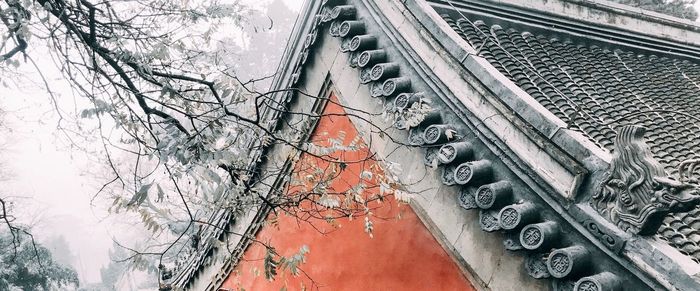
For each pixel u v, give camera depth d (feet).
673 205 13.91
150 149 18.53
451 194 20.52
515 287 17.99
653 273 14.06
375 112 23.88
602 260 15.47
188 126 22.15
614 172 15.17
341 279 25.45
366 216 21.79
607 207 15.37
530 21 35.19
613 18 38.93
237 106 20.59
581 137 16.66
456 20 31.89
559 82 29.14
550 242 16.25
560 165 16.62
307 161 23.29
